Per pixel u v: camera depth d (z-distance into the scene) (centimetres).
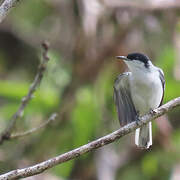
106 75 1248
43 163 701
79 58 1207
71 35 1345
